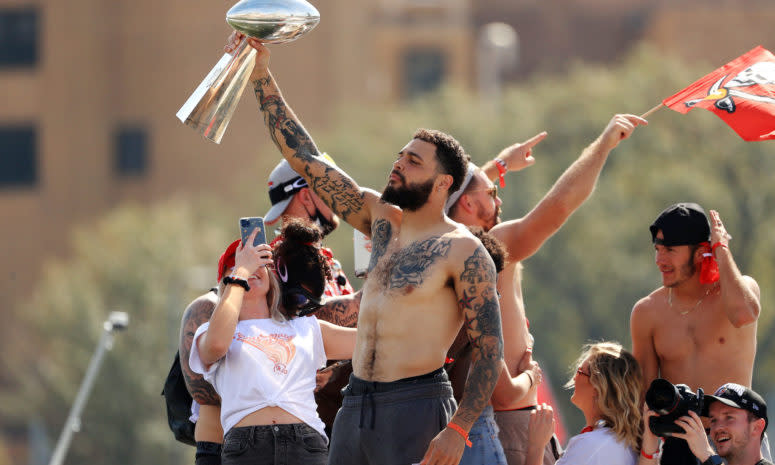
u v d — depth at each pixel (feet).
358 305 56.95
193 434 57.16
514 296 57.16
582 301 360.07
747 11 621.72
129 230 375.04
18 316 517.55
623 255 360.69
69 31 568.82
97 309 346.13
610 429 54.54
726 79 60.64
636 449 54.39
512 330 56.59
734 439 51.78
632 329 58.34
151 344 335.88
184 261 361.51
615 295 356.79
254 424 49.90
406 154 46.65
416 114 428.56
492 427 49.90
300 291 52.42
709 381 56.08
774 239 368.68
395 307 45.75
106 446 323.57
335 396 56.39
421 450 45.11
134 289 351.87
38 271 563.89
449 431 44.32
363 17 586.45
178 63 577.02
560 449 62.03
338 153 421.59
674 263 55.98
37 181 570.46
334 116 558.97
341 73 570.05
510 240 57.00
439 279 45.73
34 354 460.96
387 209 48.88
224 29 574.56
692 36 623.36
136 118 579.07
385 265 46.80
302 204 59.62
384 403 45.52
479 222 57.31
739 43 620.49
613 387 54.65
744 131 58.44
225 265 54.70
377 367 45.88
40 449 325.21
